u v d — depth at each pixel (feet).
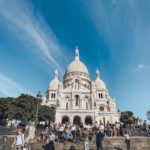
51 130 113.50
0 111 222.28
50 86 403.95
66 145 90.22
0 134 109.91
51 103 371.15
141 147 89.35
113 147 88.43
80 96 337.93
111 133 114.93
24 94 256.52
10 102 233.96
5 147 92.58
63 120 308.19
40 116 254.27
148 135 122.11
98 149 76.79
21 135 79.30
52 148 71.41
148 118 241.76
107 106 380.78
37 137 114.11
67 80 398.01
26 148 77.97
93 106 314.96
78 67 421.18
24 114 221.87
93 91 339.16
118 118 333.62
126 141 85.76
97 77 437.99
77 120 305.73
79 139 99.40
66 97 342.03
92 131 106.73
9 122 186.50
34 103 252.21
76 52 463.42
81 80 366.84
